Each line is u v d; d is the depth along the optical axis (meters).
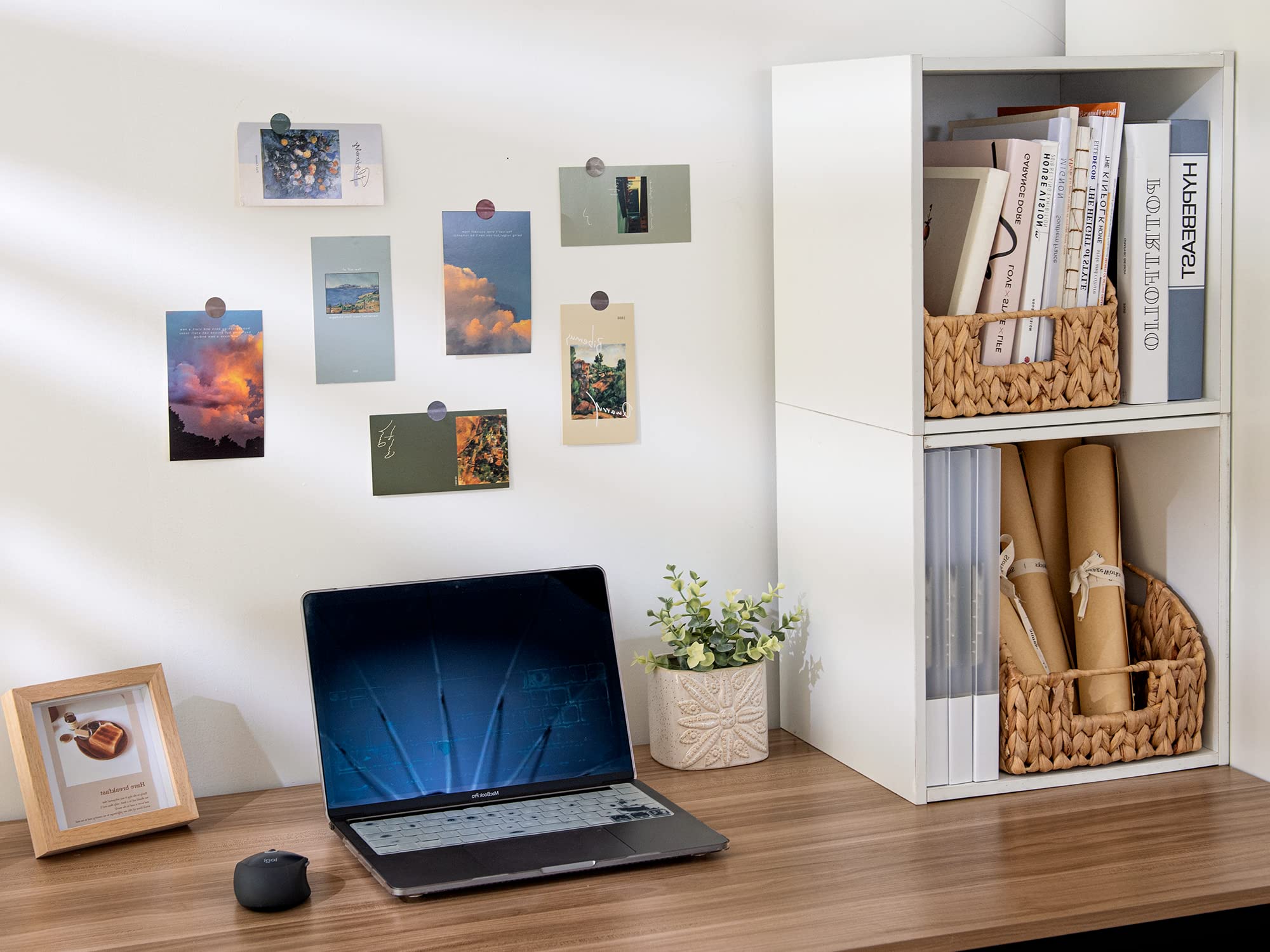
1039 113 1.51
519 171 1.58
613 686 1.53
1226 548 1.53
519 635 1.51
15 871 1.33
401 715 1.45
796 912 1.18
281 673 1.56
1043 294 1.47
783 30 1.65
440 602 1.50
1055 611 1.63
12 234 1.43
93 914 1.21
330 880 1.28
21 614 1.47
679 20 1.61
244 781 1.57
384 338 1.56
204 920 1.19
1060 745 1.50
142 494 1.50
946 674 1.45
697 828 1.35
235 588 1.54
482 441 1.60
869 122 1.42
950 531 1.44
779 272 1.65
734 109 1.65
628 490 1.67
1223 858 1.29
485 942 1.13
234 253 1.50
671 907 1.19
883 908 1.18
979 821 1.40
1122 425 1.47
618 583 1.68
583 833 1.35
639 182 1.62
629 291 1.64
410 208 1.55
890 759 1.49
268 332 1.52
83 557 1.49
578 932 1.15
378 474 1.57
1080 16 1.70
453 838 1.34
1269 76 1.42
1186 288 1.50
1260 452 1.48
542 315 1.61
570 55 1.58
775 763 1.61
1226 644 1.54
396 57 1.52
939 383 1.40
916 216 1.36
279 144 1.50
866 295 1.45
